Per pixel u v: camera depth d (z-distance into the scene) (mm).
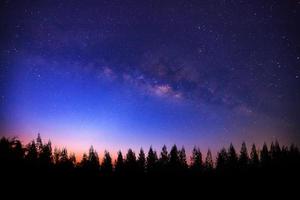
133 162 59094
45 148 43594
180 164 59344
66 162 50562
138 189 48031
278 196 40500
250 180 49719
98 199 38719
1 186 22656
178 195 44656
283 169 53156
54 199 28812
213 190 46781
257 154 62000
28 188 24859
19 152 25438
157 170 58000
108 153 62188
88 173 51000
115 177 53875
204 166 62094
